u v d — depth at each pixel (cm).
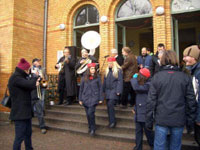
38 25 776
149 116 276
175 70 271
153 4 626
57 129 548
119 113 533
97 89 473
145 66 576
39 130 559
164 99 261
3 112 701
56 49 775
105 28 690
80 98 486
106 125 503
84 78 481
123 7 694
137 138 358
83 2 744
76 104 667
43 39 795
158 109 267
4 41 700
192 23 940
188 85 262
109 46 692
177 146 265
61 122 575
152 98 271
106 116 534
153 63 524
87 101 468
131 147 416
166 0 611
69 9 758
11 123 665
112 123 482
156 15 616
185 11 594
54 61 777
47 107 655
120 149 406
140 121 347
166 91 261
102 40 695
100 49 702
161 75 271
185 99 264
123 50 538
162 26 604
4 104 357
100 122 531
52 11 793
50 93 699
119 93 469
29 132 358
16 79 329
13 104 330
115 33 703
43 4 797
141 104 349
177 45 645
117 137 458
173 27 642
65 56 639
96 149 409
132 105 569
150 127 283
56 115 612
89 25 741
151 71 523
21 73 339
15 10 689
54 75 712
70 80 635
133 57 535
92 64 475
